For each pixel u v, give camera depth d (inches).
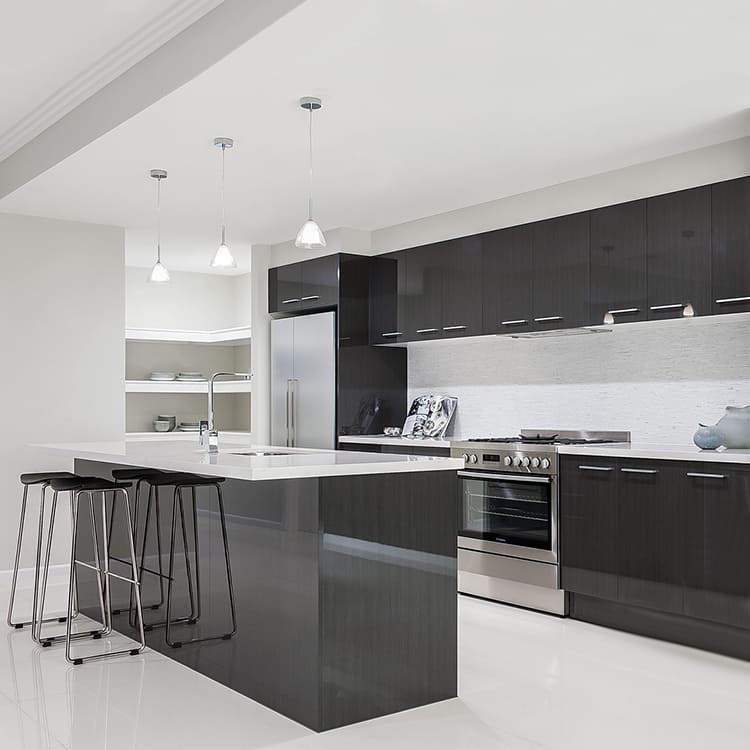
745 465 156.1
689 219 178.9
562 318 205.2
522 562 198.7
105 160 186.2
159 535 167.3
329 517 125.7
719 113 157.6
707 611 161.8
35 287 240.1
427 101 150.6
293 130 166.2
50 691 140.4
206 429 177.8
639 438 206.7
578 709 132.2
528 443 201.8
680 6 116.2
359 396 261.1
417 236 248.8
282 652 130.5
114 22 139.3
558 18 119.1
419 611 135.5
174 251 296.4
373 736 121.2
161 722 126.4
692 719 127.8
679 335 198.7
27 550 235.3
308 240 159.9
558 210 207.9
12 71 159.8
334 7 114.5
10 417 234.5
